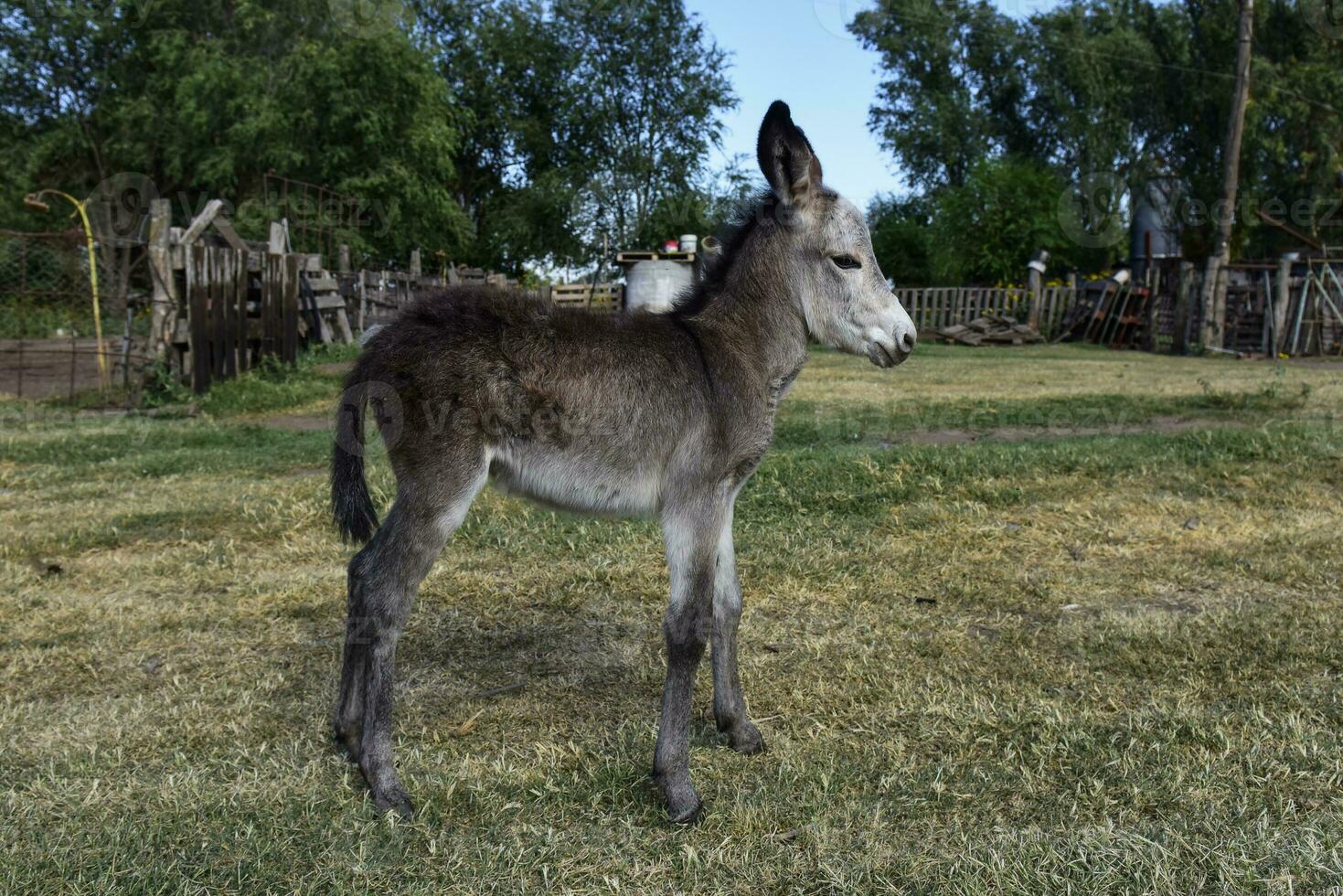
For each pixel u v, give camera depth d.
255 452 8.41
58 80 28.19
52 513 6.53
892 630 4.74
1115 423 9.73
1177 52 33.84
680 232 31.69
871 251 3.52
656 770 3.19
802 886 2.78
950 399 11.36
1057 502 6.74
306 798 3.19
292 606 4.98
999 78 40.03
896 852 2.93
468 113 31.44
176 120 25.75
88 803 3.13
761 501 6.74
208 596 5.17
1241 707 3.84
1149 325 21.30
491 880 2.79
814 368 15.34
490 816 3.12
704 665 4.42
